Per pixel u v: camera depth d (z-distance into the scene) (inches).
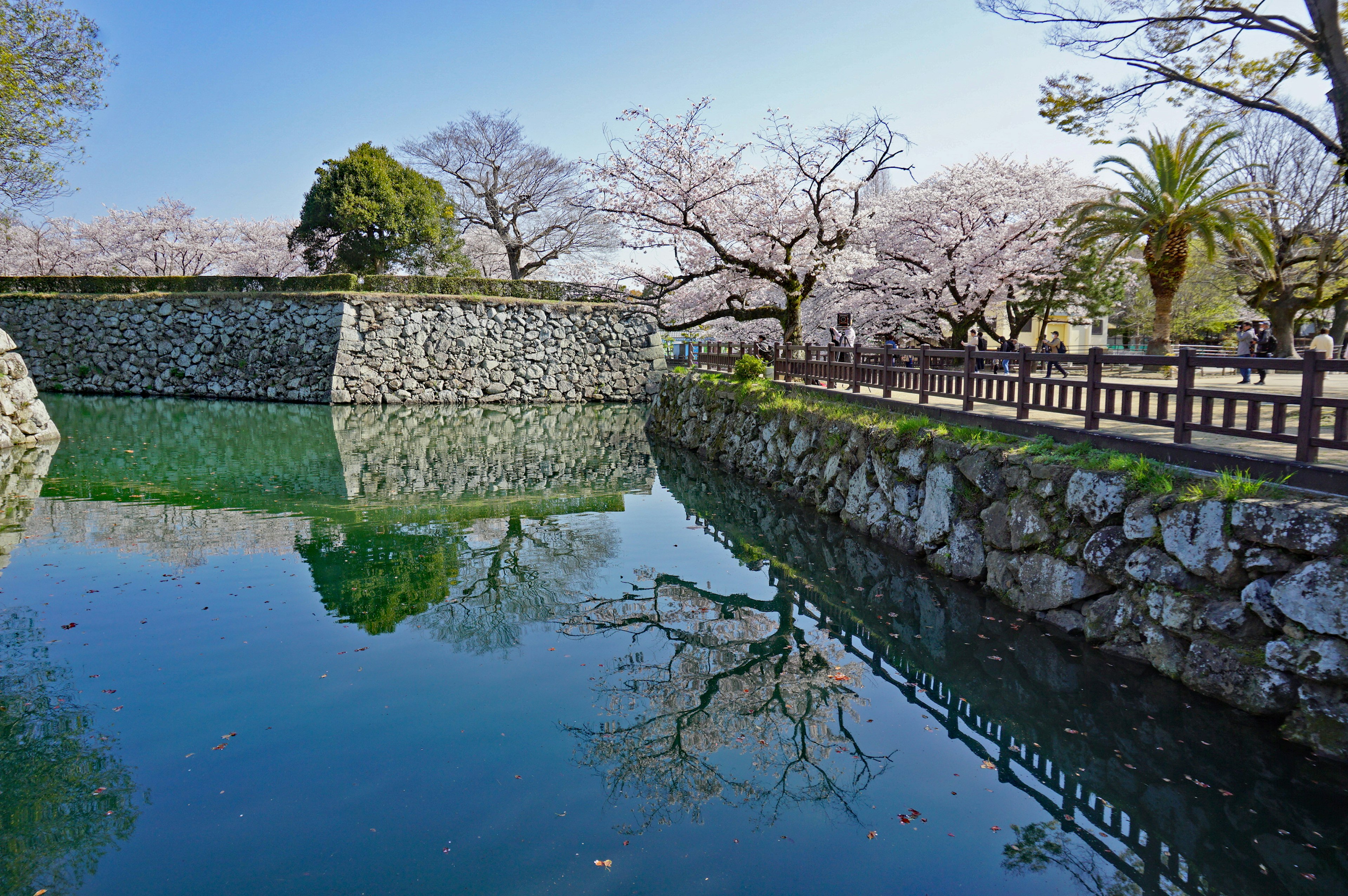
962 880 153.6
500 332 1189.1
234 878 146.2
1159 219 768.9
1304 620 187.3
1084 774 194.1
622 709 222.8
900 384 451.5
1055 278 945.5
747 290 828.6
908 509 369.7
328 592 308.5
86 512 431.5
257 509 450.0
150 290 1195.3
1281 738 190.5
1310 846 164.4
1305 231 888.9
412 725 206.8
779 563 376.2
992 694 236.1
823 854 160.6
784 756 202.5
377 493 506.3
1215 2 363.9
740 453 624.1
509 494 521.0
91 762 185.5
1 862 150.9
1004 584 299.0
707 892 146.6
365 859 152.9
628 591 331.0
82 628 265.9
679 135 729.0
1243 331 682.2
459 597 310.7
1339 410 197.9
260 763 186.4
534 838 161.9
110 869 148.8
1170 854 162.9
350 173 1337.4
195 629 266.8
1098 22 390.9
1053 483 279.1
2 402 653.9
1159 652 227.1
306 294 1109.7
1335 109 341.1
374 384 1104.8
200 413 938.7
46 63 651.5
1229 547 208.4
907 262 895.1
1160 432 291.4
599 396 1251.2
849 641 282.2
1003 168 956.6
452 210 1563.7
